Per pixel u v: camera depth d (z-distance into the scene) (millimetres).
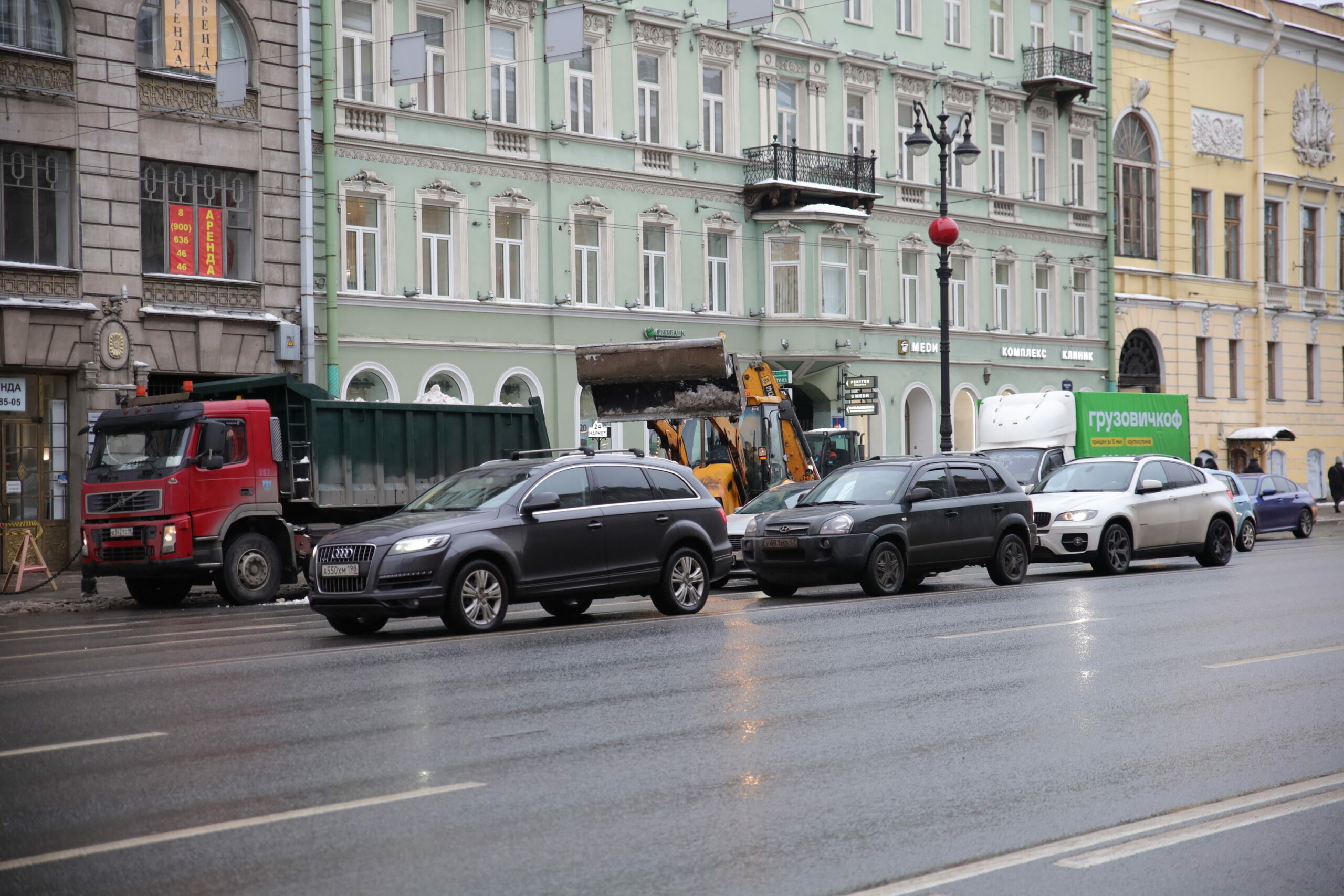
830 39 39469
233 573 20297
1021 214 45656
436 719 9617
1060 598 17750
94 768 8156
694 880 6027
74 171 25828
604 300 34594
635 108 35125
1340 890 5969
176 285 27188
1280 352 55344
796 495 22938
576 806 7262
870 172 39625
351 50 30234
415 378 30984
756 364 25016
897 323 41219
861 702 10227
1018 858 6367
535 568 15172
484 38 32281
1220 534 23578
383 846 6531
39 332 25203
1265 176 54469
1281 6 55156
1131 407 34219
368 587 14203
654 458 16953
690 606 16672
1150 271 50406
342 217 29797
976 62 43969
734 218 37406
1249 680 11211
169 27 27188
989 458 20703
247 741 8898
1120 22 49281
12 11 25344
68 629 17172
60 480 25891
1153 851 6512
